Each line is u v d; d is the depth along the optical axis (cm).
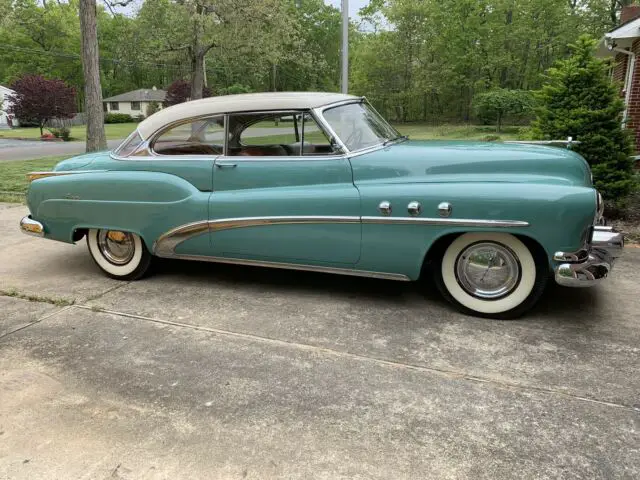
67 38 5912
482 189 335
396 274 372
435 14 3722
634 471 212
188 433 243
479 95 3234
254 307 394
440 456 224
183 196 414
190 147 423
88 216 451
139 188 427
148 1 2198
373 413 256
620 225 617
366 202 362
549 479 209
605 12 3484
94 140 1122
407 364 303
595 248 344
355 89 4162
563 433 237
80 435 243
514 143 420
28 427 250
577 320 357
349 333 346
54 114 3503
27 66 6038
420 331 346
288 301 405
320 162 382
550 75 711
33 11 3102
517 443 231
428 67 3809
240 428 246
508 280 353
